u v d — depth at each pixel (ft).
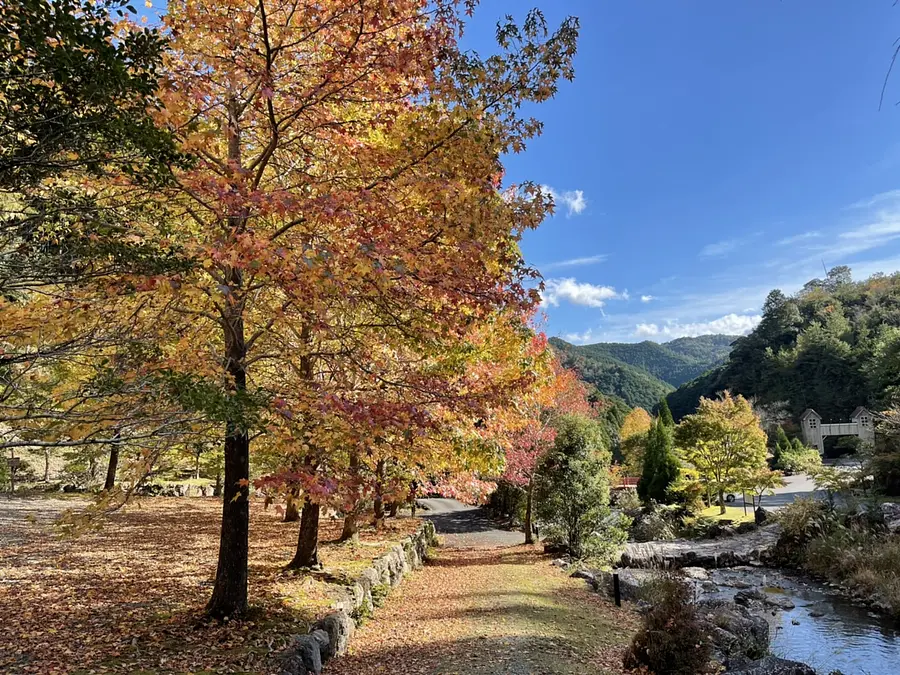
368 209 15.92
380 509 52.95
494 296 18.08
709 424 81.61
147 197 15.29
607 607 34.73
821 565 50.67
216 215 15.78
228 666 17.52
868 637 34.71
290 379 20.95
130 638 19.26
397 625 28.91
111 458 59.52
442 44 17.37
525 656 23.18
